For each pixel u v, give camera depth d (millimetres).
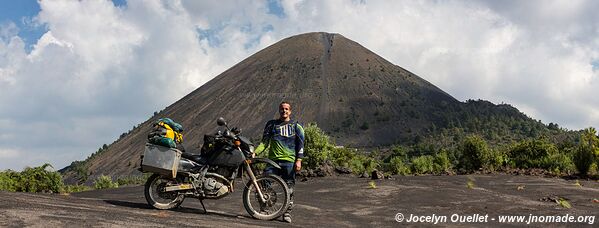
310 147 18391
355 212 8609
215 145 7172
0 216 4875
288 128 7402
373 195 10953
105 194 11930
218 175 7125
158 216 6086
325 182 14328
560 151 22766
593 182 14086
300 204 9586
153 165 6957
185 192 7133
